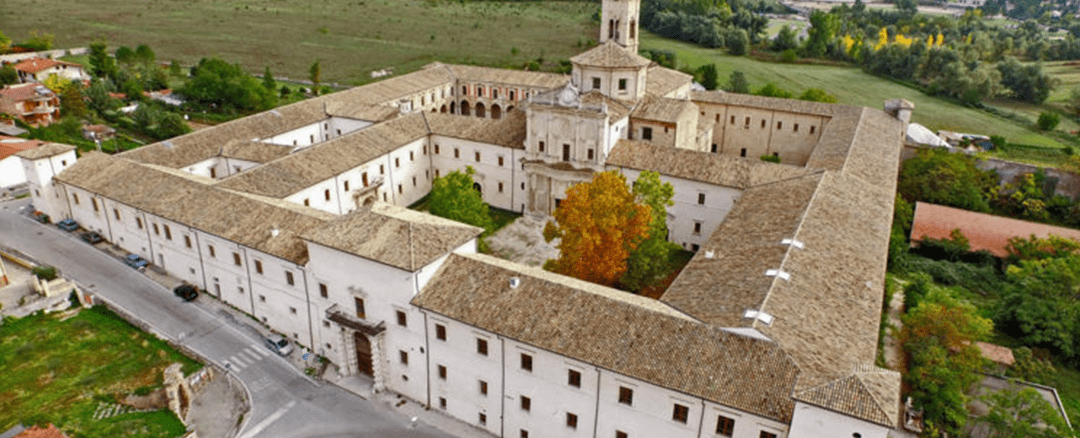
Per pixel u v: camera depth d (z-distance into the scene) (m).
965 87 169.38
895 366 63.44
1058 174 104.88
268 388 62.09
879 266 60.31
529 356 51.34
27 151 89.50
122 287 76.88
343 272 59.25
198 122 140.00
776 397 43.16
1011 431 53.00
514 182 99.75
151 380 62.28
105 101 139.50
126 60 177.62
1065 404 60.94
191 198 75.19
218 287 74.31
